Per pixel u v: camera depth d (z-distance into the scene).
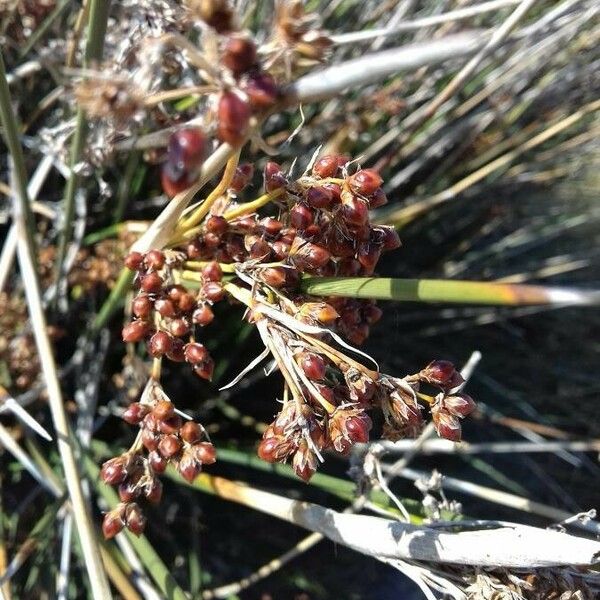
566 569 0.12
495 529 0.13
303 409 0.11
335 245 0.12
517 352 0.36
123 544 0.20
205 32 0.08
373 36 0.12
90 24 0.14
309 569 0.29
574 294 0.09
